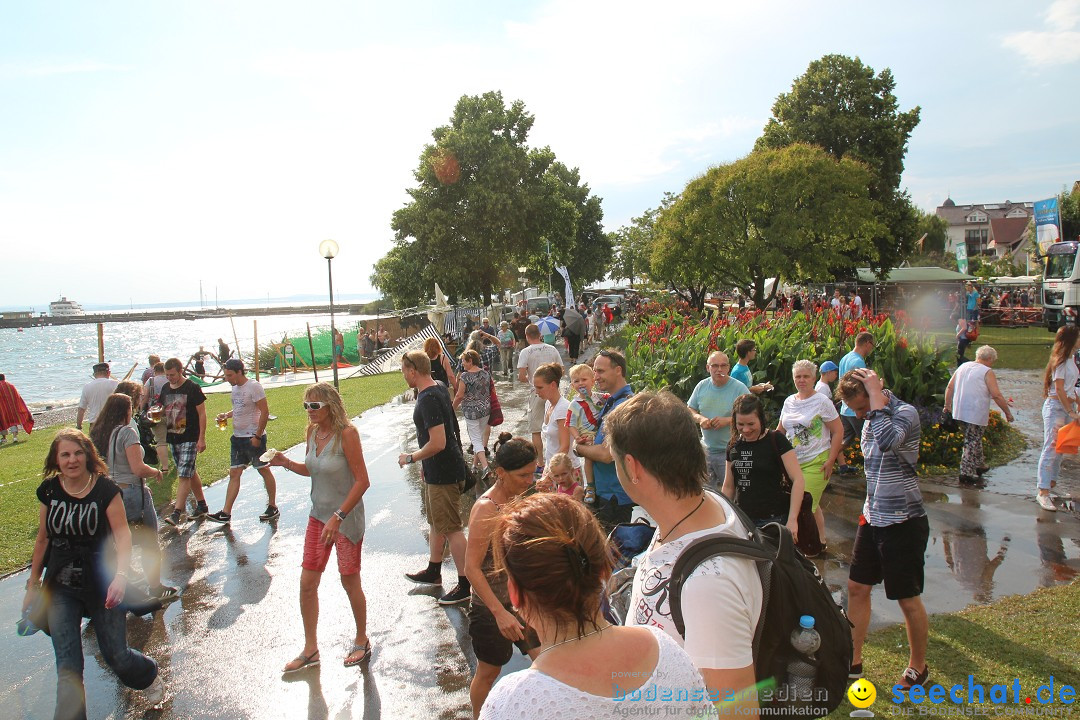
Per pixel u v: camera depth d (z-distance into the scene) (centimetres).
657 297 3506
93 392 1002
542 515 169
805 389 602
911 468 401
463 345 2655
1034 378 1727
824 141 4009
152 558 608
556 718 152
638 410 205
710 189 3412
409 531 777
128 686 447
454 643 519
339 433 482
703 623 178
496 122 4188
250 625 558
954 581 564
